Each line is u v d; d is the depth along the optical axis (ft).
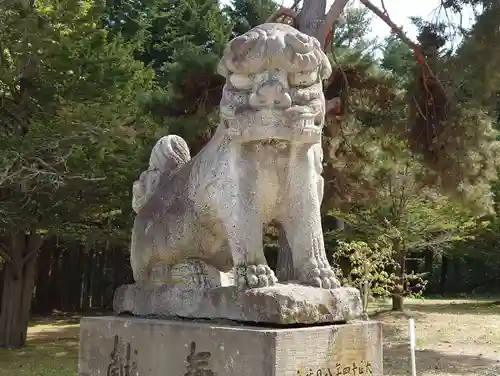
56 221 31.32
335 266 34.96
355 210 41.24
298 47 8.15
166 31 57.88
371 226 41.14
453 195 30.45
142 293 9.75
